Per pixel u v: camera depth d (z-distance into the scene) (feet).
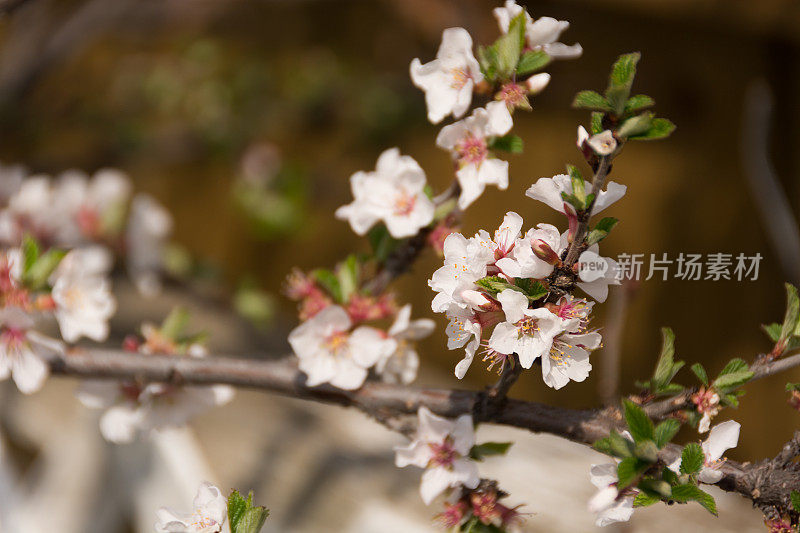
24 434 2.52
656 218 6.35
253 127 6.11
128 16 6.42
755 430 5.19
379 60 7.09
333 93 6.49
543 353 1.94
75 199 3.00
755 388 5.24
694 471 1.95
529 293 1.94
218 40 7.10
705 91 6.33
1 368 2.19
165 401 2.26
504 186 2.09
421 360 6.11
